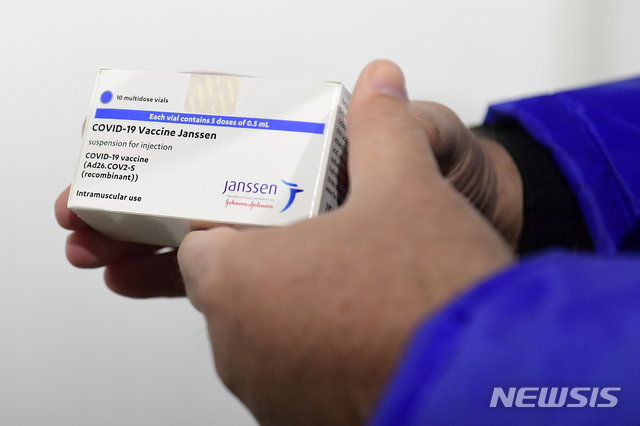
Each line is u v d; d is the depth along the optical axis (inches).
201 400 26.0
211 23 25.4
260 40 25.5
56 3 25.2
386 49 25.8
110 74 18.3
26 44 25.2
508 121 21.2
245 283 15.1
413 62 25.9
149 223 18.3
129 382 26.0
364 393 14.5
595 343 12.1
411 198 15.3
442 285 14.5
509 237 20.1
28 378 25.8
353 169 16.1
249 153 17.8
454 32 25.9
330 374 14.6
